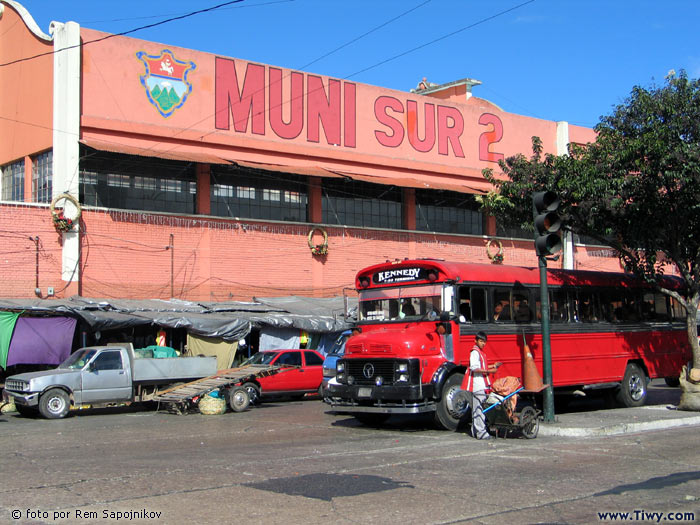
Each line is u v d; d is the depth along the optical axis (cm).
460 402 1386
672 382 2405
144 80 2486
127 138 2442
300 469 961
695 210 1599
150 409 1978
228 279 2641
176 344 2389
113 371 1833
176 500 780
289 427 1495
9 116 2608
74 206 2309
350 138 2933
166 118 2522
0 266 2194
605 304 1695
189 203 2611
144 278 2462
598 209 1639
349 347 1421
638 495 796
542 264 1387
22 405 1778
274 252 2755
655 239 1719
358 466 981
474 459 1033
